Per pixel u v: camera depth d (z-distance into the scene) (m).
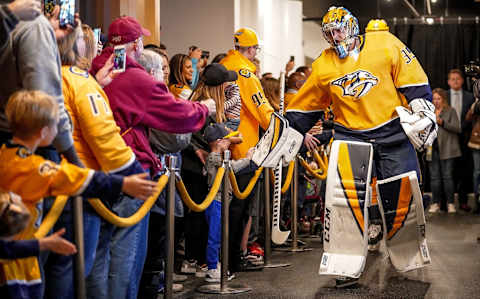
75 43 2.83
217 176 4.16
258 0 9.52
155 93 3.19
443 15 12.34
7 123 2.53
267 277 4.84
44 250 2.33
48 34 2.49
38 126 2.30
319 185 7.18
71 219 2.64
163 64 4.44
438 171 9.59
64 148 2.56
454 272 4.93
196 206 3.84
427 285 4.47
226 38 8.60
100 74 3.08
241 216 4.84
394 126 4.45
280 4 10.88
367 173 4.43
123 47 3.06
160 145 3.56
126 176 2.69
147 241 3.63
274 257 5.78
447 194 9.50
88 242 2.74
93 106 2.76
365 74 4.41
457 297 4.10
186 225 4.79
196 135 4.65
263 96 5.27
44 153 2.56
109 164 2.77
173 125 3.25
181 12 8.70
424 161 10.08
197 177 4.65
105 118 2.77
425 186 11.21
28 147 2.34
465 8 12.25
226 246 4.30
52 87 2.47
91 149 2.79
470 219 8.54
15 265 2.30
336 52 4.50
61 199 2.47
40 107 2.29
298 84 6.76
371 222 5.90
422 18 11.88
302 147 4.91
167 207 3.51
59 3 2.73
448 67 11.85
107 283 3.05
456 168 9.84
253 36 5.55
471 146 9.27
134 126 3.18
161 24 8.73
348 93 4.44
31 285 2.36
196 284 4.59
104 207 2.76
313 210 7.25
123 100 3.14
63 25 2.74
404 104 4.51
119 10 5.39
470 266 5.16
